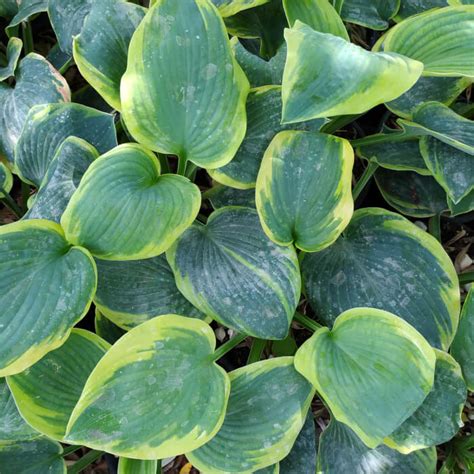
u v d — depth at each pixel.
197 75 1.16
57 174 1.23
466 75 1.20
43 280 1.10
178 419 1.11
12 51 1.48
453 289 1.27
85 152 1.24
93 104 1.55
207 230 1.25
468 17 1.27
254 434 1.17
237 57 1.30
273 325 1.19
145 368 1.11
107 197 1.12
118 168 1.14
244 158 1.25
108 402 1.08
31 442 1.23
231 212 1.26
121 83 1.15
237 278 1.21
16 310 1.08
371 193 1.63
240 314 1.20
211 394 1.13
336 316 1.28
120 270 1.29
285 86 1.09
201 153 1.20
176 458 1.50
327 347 1.18
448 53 1.27
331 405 1.12
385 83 1.09
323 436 1.25
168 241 1.13
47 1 1.49
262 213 1.18
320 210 1.20
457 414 1.20
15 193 1.64
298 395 1.18
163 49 1.15
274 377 1.18
